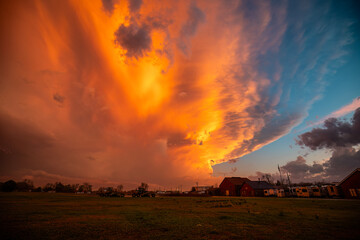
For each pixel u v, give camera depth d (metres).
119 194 66.62
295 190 59.62
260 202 33.78
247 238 8.73
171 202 35.69
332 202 30.59
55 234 9.46
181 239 8.60
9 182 86.88
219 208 23.02
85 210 19.59
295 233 9.59
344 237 8.84
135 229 10.62
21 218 13.98
